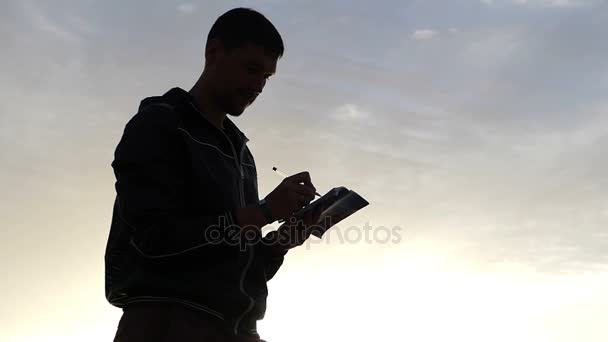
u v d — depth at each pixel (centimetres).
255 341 209
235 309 200
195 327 192
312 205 227
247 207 203
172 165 202
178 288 192
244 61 219
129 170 198
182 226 192
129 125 207
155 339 190
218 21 227
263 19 226
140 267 195
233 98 222
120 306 206
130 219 195
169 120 206
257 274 210
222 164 215
